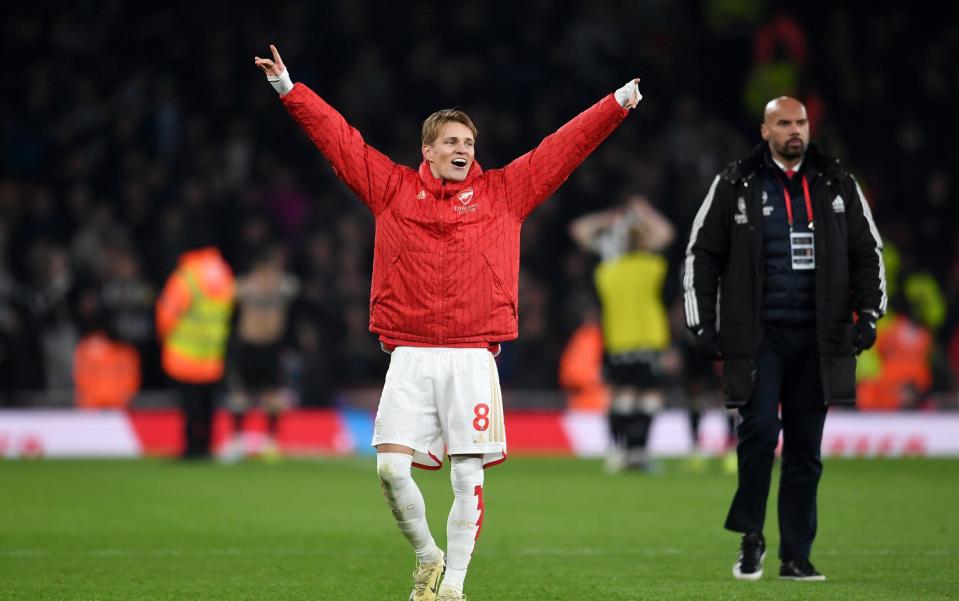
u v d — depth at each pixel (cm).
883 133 7731
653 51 8006
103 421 5947
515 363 6656
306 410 6328
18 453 5847
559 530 3322
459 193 2128
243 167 7556
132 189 7219
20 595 2320
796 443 2497
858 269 2481
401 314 2120
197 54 7900
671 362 6247
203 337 5519
